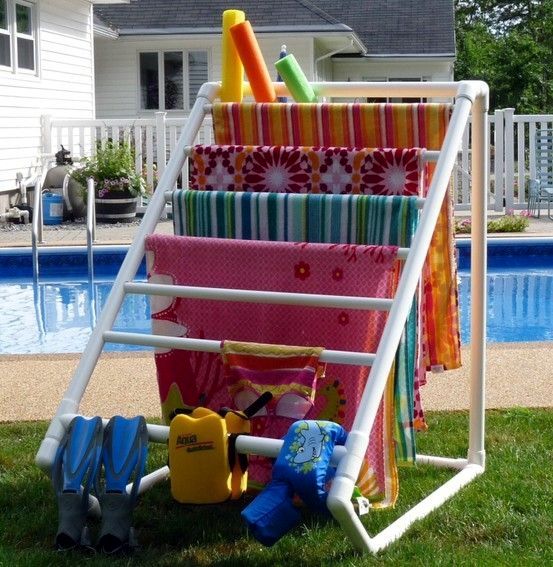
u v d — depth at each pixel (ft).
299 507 11.00
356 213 10.62
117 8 69.46
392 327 9.73
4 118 45.83
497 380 16.52
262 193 11.00
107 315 10.94
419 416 11.25
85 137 55.21
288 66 11.95
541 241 35.76
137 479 9.79
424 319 11.50
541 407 14.83
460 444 13.20
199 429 9.51
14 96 47.06
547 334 25.17
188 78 68.39
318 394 10.72
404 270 10.03
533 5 148.87
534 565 9.26
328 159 11.05
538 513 10.70
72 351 23.57
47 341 24.81
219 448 9.48
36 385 16.43
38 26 50.34
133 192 44.57
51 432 10.17
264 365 10.25
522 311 28.17
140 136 46.80
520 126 44.88
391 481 10.36
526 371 17.10
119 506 9.73
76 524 9.78
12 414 14.70
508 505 10.98
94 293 31.55
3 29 46.16
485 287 11.96
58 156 46.03
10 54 46.93
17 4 48.16
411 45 81.25
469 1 152.76
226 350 10.30
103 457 9.89
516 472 12.07
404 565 9.30
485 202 11.80
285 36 64.49
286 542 10.09
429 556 9.52
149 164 46.52
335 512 8.91
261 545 10.07
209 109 11.94
